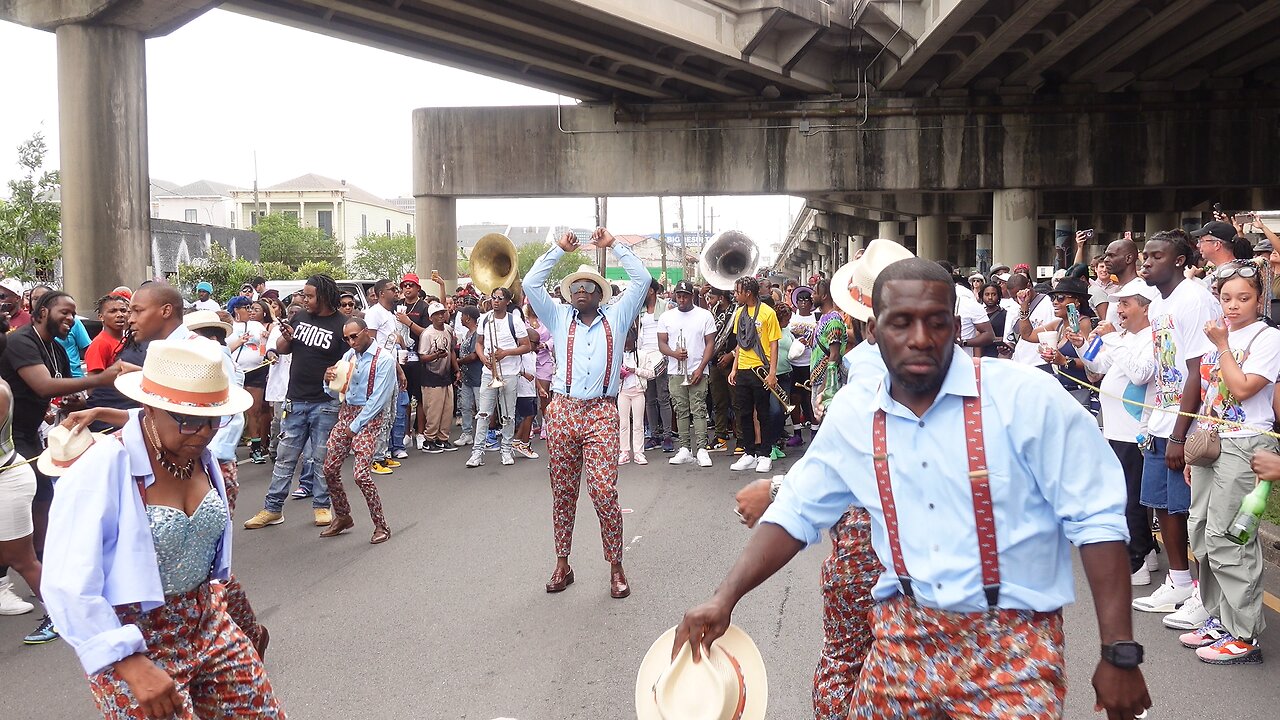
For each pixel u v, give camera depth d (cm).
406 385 1233
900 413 243
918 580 241
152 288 518
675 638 266
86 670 272
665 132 2359
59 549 278
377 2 1681
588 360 625
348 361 777
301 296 1218
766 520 267
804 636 550
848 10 2036
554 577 641
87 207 1493
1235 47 2045
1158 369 552
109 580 286
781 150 2327
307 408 844
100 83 1484
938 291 236
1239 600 488
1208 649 500
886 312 239
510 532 811
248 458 1223
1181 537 567
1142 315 584
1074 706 451
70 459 355
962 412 238
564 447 632
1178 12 1658
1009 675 235
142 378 298
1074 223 3966
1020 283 1059
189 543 304
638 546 757
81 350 797
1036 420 234
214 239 4819
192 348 298
